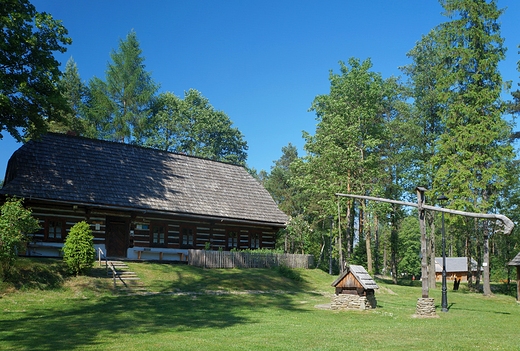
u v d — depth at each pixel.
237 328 14.38
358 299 20.03
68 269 22.66
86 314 16.67
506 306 25.91
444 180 34.28
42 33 23.67
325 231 50.22
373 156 37.41
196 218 32.19
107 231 29.86
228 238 34.72
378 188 37.28
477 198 33.00
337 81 41.00
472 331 15.20
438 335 14.01
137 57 51.88
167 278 25.23
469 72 34.03
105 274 23.89
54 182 27.02
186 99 60.72
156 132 55.50
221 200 34.41
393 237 46.41
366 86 39.22
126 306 18.50
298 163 39.19
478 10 33.78
